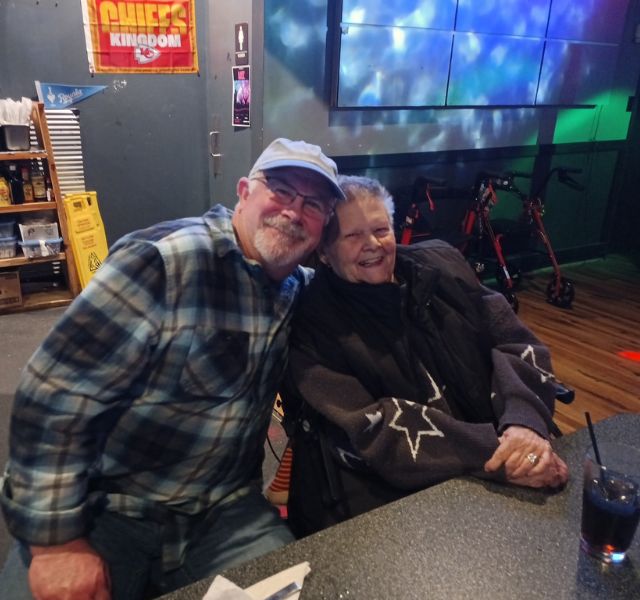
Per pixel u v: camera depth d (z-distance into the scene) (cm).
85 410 106
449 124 396
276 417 247
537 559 87
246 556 116
